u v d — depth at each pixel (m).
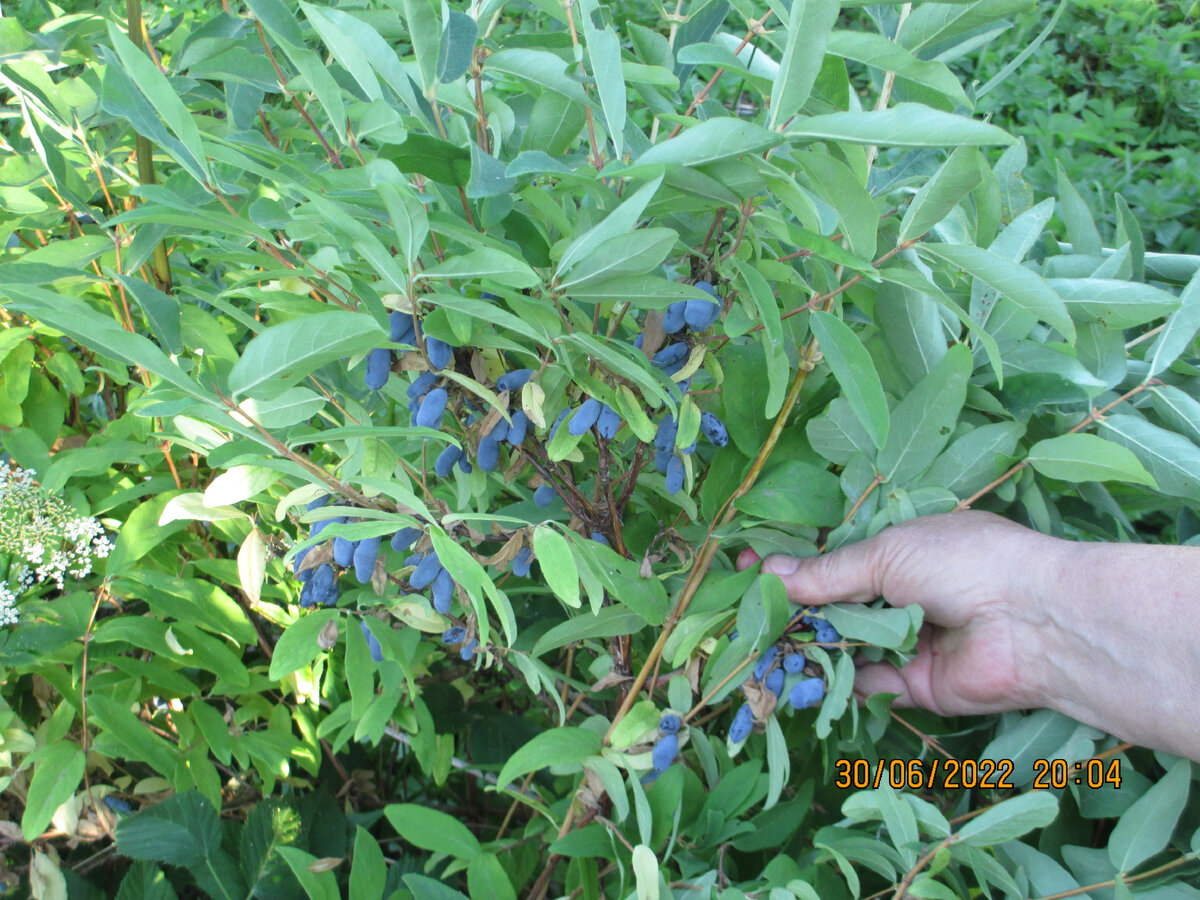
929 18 0.43
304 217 0.37
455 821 0.46
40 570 0.50
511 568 0.56
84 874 0.55
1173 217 1.36
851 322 0.55
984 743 0.56
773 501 0.51
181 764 0.53
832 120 0.34
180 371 0.35
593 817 0.49
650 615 0.48
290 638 0.42
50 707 0.56
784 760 0.47
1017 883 0.44
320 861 0.45
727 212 0.43
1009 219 0.61
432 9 0.38
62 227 0.60
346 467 0.44
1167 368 0.53
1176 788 0.43
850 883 0.42
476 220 0.42
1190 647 0.42
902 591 0.49
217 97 0.54
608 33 0.37
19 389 0.55
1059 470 0.48
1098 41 1.91
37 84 0.52
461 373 0.41
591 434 0.50
